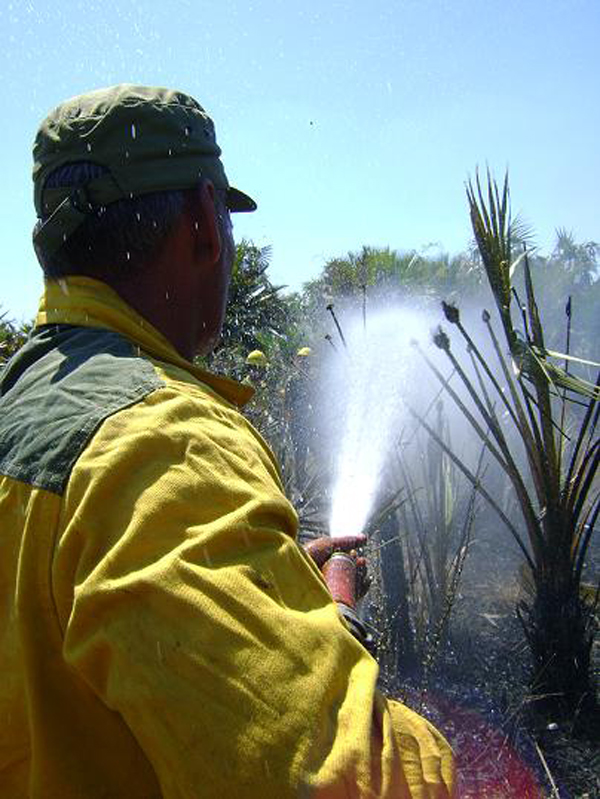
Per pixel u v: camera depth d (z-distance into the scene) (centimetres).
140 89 108
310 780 69
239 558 76
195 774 69
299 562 82
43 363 99
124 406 84
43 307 111
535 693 355
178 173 107
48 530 81
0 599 86
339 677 76
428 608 398
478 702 352
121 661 72
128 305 107
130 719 72
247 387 110
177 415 83
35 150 111
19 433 89
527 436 350
